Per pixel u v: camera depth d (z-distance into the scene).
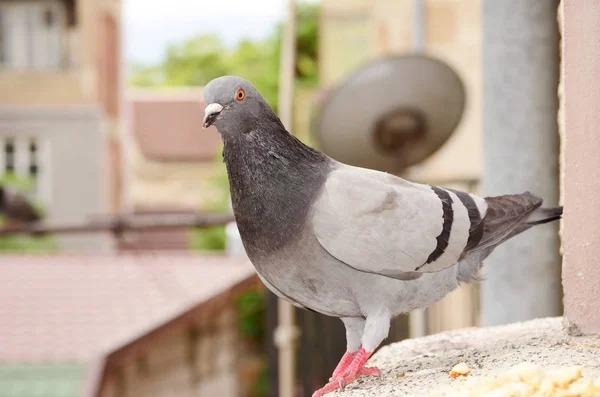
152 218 7.93
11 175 19.94
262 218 3.15
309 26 15.41
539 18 4.44
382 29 11.64
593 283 3.35
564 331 3.52
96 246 19.89
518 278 4.50
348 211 3.08
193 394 11.01
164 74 47.78
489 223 3.38
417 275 3.21
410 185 3.27
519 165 4.48
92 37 20.28
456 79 6.54
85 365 7.98
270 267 3.22
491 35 4.52
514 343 3.50
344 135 6.57
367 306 3.20
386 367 3.45
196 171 32.94
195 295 9.66
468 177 9.17
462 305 8.75
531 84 4.44
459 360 3.35
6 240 17.47
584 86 3.30
